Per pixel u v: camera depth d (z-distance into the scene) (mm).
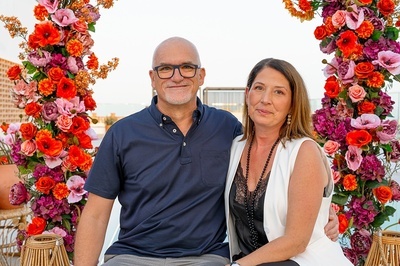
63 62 2242
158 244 1805
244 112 1848
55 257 1783
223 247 1860
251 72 1800
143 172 1847
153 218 1819
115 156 1879
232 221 1796
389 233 1839
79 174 2318
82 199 2334
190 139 1870
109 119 10500
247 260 1511
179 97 1869
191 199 1836
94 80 2346
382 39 2139
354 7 2104
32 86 2234
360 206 2180
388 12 2123
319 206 1600
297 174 1602
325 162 1704
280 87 1687
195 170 1843
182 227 1799
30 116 2285
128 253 1827
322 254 1619
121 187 1941
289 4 2303
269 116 1691
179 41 1952
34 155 2275
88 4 2340
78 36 2258
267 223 1632
